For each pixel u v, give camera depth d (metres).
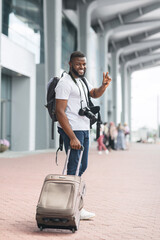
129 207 5.76
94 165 13.94
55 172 10.74
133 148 31.44
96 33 42.19
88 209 5.54
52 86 4.30
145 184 8.66
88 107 4.43
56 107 4.23
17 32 22.05
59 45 25.72
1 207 5.54
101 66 42.47
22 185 8.02
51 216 3.73
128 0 33.84
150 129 58.94
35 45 24.75
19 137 23.56
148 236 4.03
